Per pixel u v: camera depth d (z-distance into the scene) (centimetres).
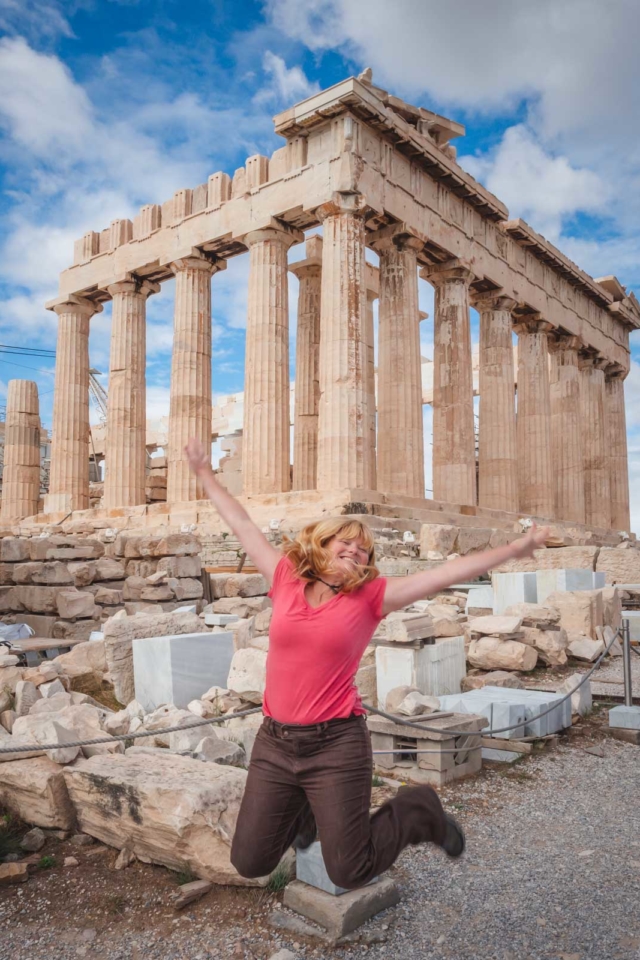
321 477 2119
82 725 612
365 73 2227
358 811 299
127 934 400
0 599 1228
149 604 1261
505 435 2892
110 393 2864
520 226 2936
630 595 1634
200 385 2627
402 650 831
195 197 2673
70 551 1315
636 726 804
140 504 2817
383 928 402
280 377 2366
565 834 535
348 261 2156
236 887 443
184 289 2662
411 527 2056
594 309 3759
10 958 379
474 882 457
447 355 2644
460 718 693
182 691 789
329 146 2225
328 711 306
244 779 487
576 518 3412
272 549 337
